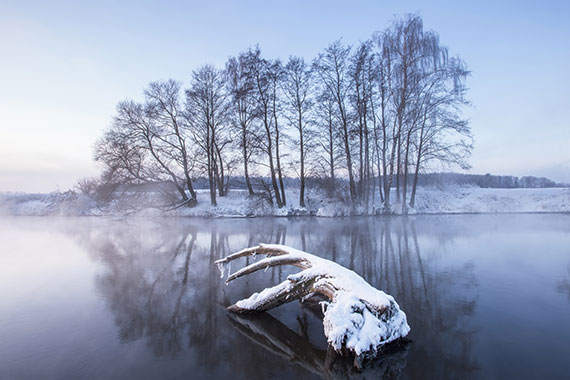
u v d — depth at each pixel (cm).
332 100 2795
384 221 2230
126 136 2814
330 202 2744
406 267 889
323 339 477
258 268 643
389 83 2595
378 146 2769
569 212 2792
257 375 377
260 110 2855
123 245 1377
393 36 2570
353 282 472
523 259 973
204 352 435
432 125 2536
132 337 485
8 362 410
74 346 454
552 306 582
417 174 2770
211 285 764
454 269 862
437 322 516
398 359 407
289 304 629
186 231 1841
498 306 585
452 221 2167
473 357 406
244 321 547
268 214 2827
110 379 370
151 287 750
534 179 5309
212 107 3006
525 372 372
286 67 2838
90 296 686
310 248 1188
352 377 371
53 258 1099
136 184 2797
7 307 620
